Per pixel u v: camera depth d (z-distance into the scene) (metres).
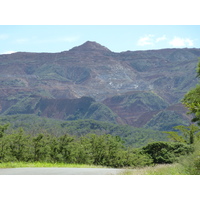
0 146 33.12
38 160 34.84
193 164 16.34
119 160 41.84
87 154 39.25
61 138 37.34
